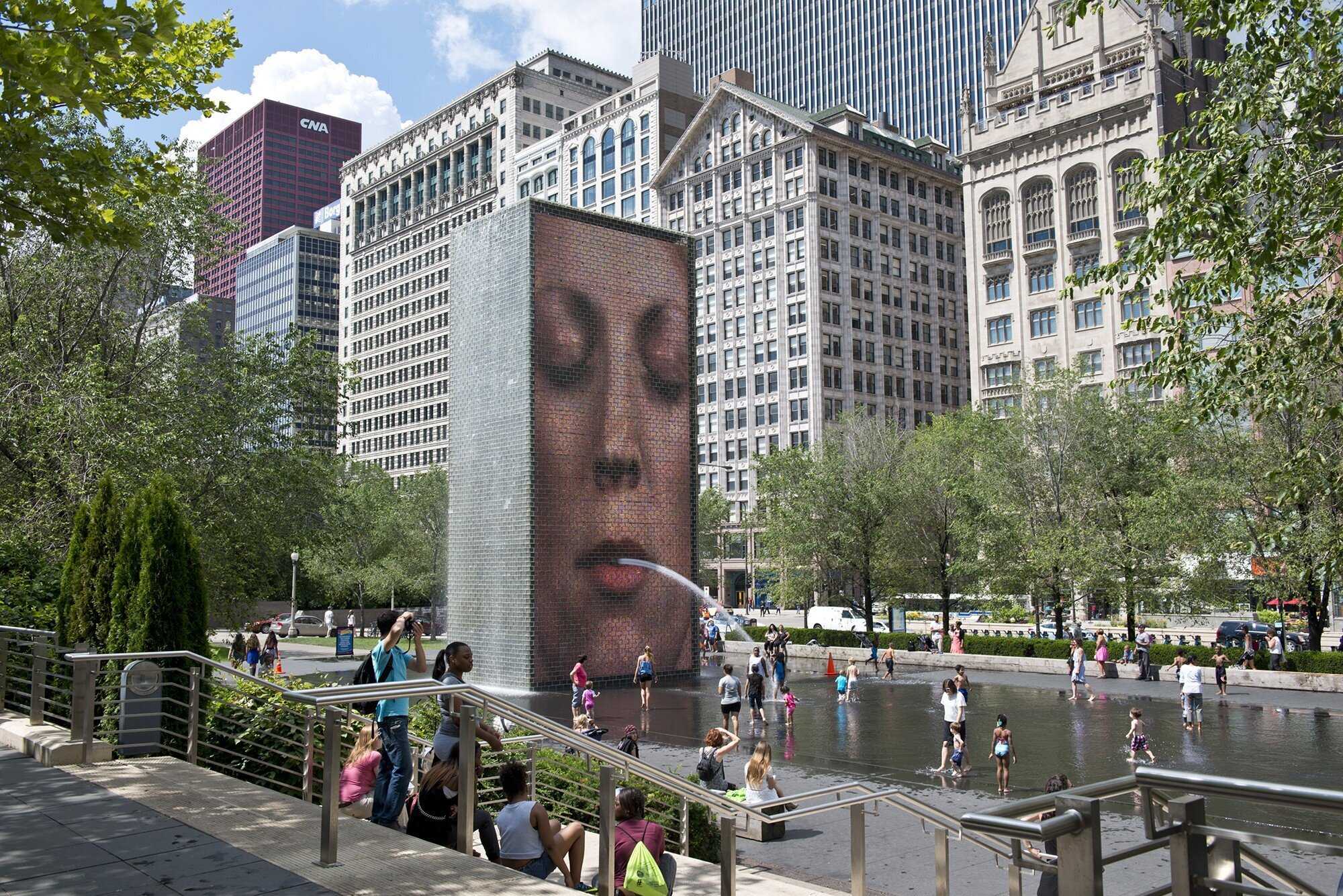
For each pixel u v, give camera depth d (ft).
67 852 23.89
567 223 125.59
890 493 176.76
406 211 492.54
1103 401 153.07
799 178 322.96
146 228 78.48
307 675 119.34
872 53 598.75
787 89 641.81
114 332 96.63
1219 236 44.11
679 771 69.87
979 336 280.72
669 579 128.47
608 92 485.15
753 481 329.72
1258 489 115.65
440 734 29.76
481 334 128.26
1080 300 260.42
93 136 81.56
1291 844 13.17
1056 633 159.53
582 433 123.75
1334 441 103.04
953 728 72.54
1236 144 44.04
